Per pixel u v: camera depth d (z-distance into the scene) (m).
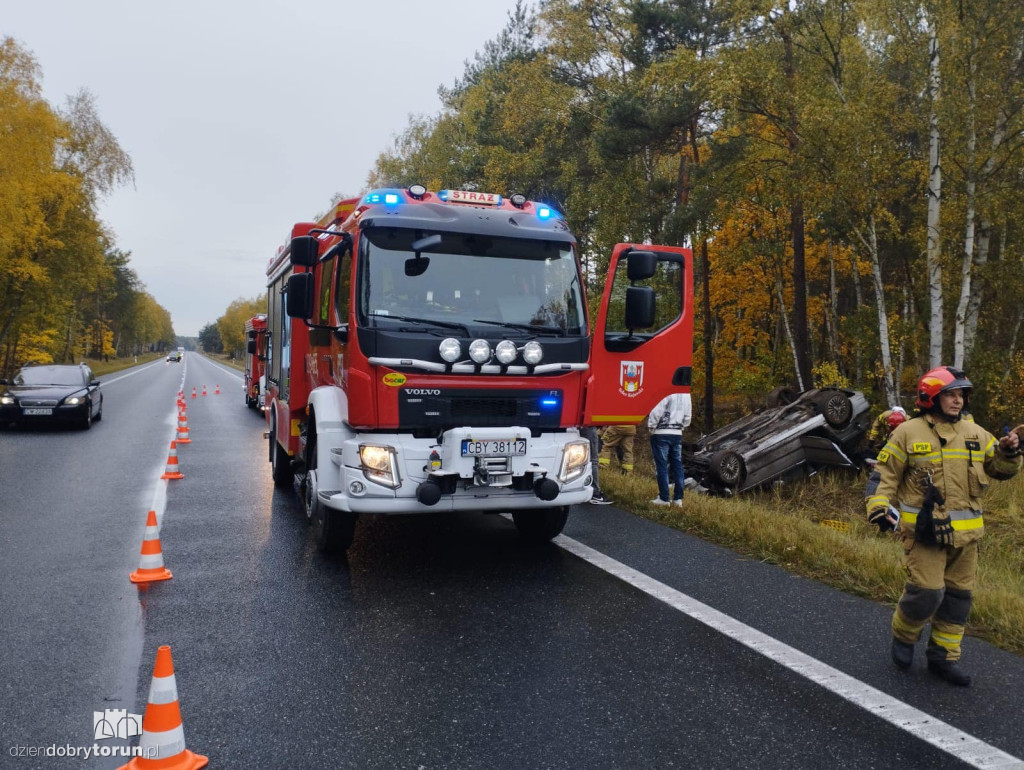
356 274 5.64
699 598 5.40
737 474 13.76
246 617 5.02
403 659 4.33
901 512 4.13
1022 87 16.19
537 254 6.14
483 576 5.94
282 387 9.30
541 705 3.75
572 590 5.59
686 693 3.88
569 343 6.06
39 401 16.88
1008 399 17.55
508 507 5.85
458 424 5.75
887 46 18.00
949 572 4.06
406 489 5.60
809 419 14.77
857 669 4.19
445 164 38.38
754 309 28.03
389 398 5.57
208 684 3.99
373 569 6.15
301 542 7.07
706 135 23.91
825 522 11.55
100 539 7.18
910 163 17.92
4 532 7.43
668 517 7.88
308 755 3.28
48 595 5.48
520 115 28.28
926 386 4.07
